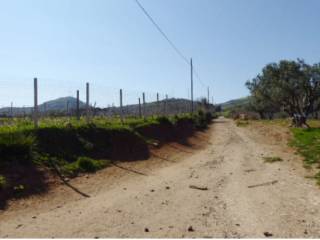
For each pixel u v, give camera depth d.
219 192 10.12
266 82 42.19
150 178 12.30
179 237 6.22
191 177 12.66
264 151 21.36
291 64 39.62
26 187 9.31
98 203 8.65
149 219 7.32
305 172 13.58
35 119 13.87
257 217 7.56
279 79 39.94
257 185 11.17
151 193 9.85
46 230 6.57
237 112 111.44
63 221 7.14
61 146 13.70
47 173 10.79
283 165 15.51
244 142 27.92
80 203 8.64
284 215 7.72
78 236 6.23
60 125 15.33
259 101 50.28
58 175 11.04
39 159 11.54
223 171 14.10
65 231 6.51
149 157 17.08
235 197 9.48
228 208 8.30
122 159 15.43
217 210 8.11
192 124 40.53
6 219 7.26
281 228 6.80
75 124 16.39
